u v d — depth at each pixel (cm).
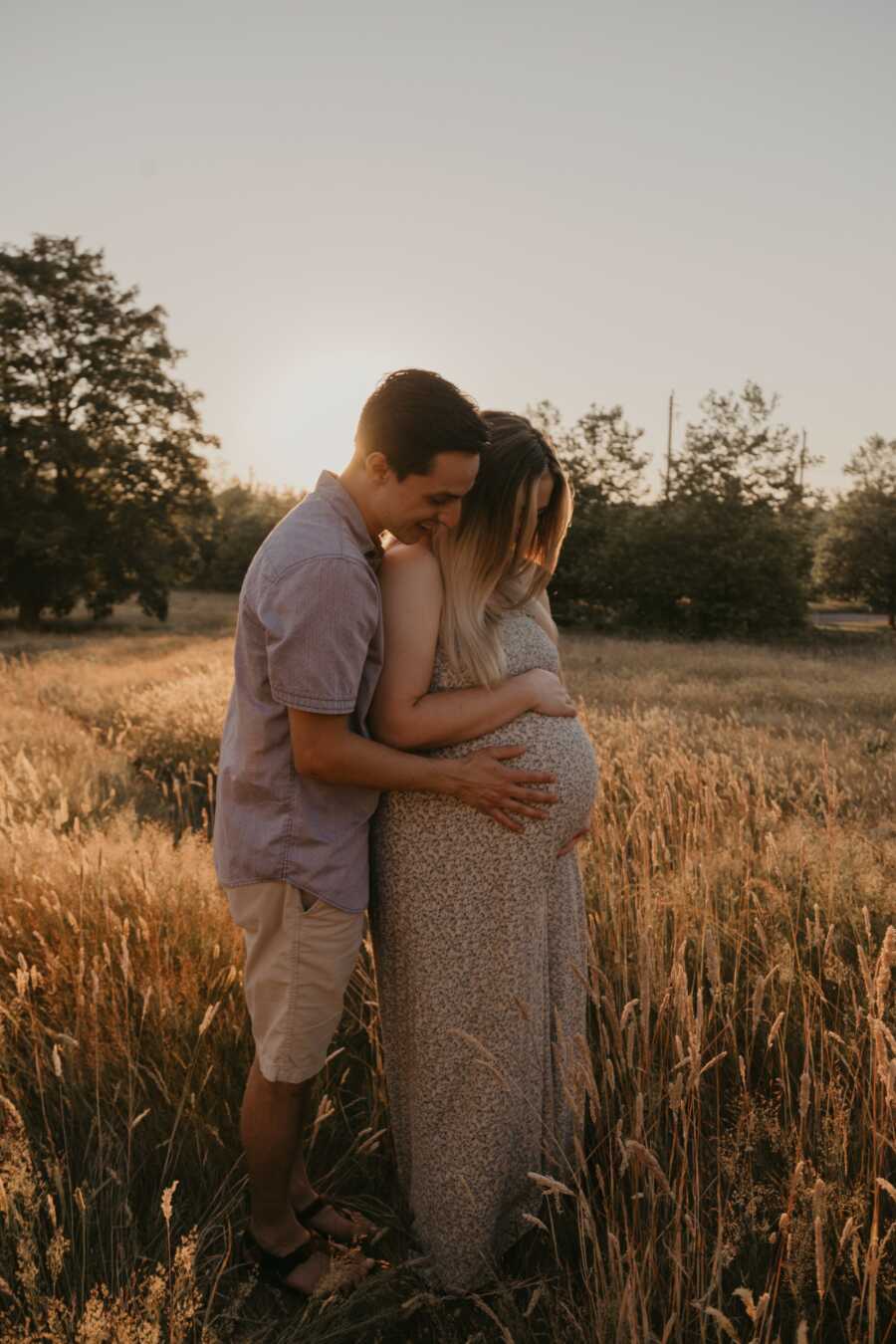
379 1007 218
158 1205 212
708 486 2642
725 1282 191
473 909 197
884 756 650
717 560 2553
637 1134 180
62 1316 171
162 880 323
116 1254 197
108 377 3356
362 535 183
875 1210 155
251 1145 199
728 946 292
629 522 2788
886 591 3359
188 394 3469
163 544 3616
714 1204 205
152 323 3503
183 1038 246
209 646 2055
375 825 205
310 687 171
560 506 209
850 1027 234
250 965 199
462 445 172
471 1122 200
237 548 6256
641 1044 208
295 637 169
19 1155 188
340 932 193
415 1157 208
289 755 184
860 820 440
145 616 4100
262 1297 204
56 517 3284
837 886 319
